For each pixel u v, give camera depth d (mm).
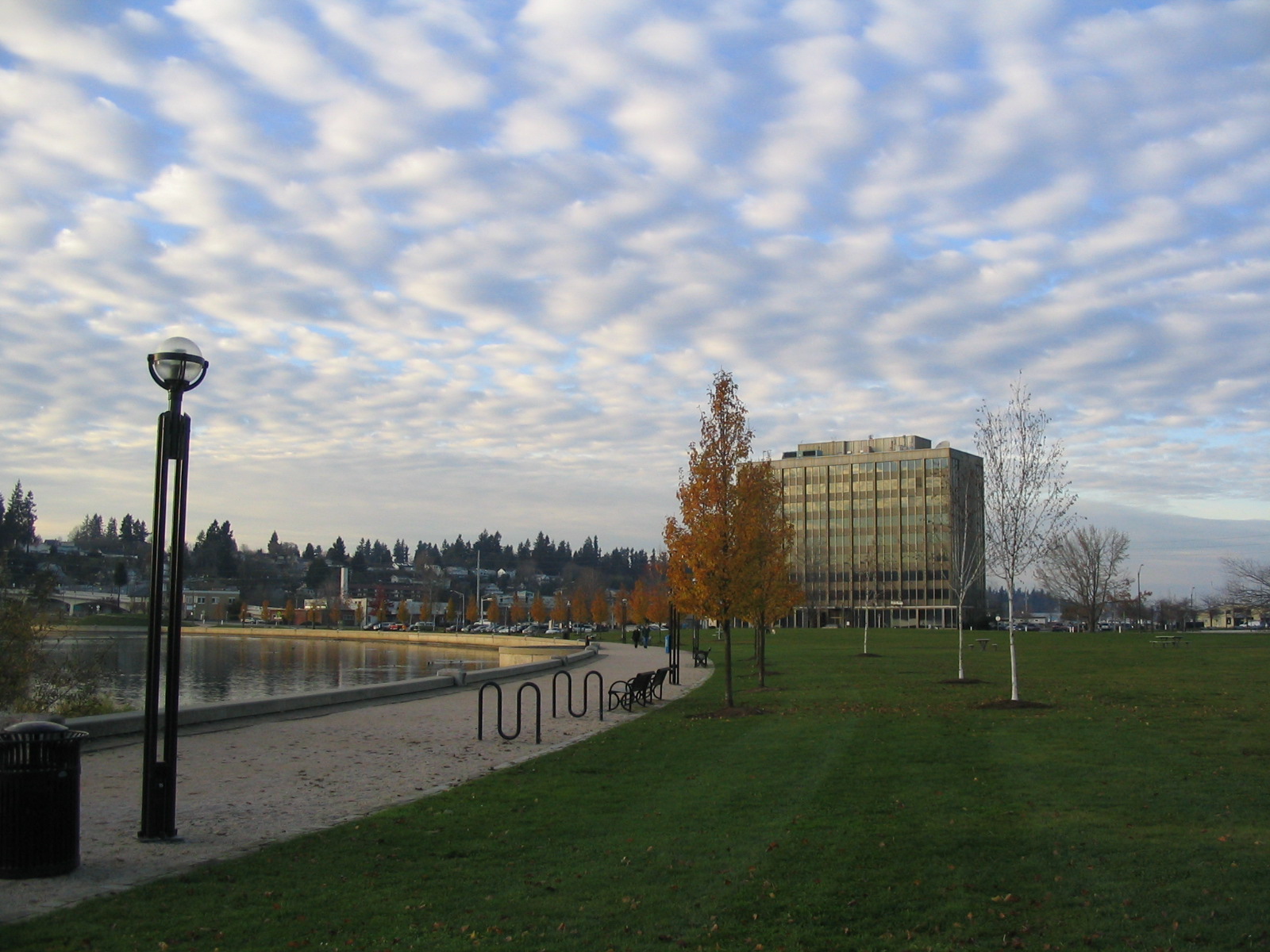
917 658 45125
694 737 17469
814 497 145750
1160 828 9602
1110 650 49938
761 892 7660
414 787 12680
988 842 9148
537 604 149125
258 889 7793
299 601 198625
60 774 8281
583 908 7293
